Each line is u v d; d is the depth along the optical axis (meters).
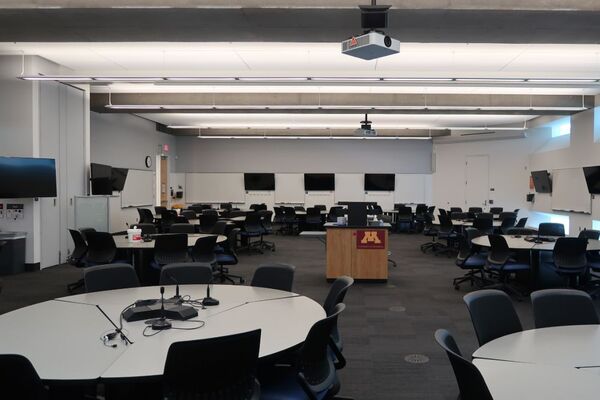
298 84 7.40
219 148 16.12
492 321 2.69
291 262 8.82
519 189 13.05
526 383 1.89
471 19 4.32
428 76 6.71
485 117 11.98
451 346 2.12
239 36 4.91
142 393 2.52
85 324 2.64
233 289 3.58
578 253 5.56
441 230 9.88
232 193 16.08
